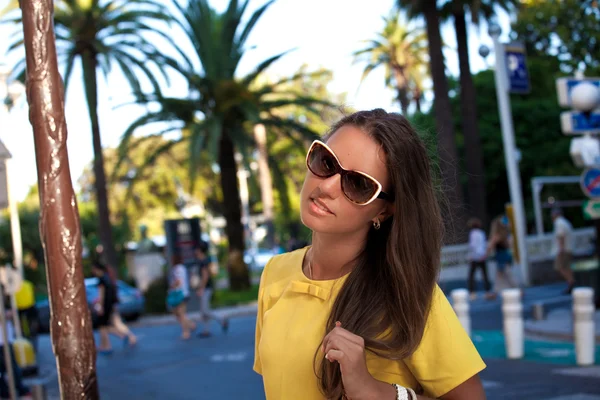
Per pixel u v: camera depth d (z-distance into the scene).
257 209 57.28
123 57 23.88
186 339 15.50
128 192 25.00
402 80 39.22
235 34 24.09
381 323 1.57
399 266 1.56
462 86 25.73
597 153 11.79
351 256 1.67
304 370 1.64
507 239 17.12
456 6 24.89
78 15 23.45
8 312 12.84
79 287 2.08
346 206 1.59
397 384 1.56
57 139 2.10
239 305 22.66
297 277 1.77
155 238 52.56
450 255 22.52
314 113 22.80
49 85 2.10
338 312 1.61
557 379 7.91
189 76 22.73
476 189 25.22
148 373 11.41
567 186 32.84
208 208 53.22
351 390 1.46
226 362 11.66
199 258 15.96
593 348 8.70
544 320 12.23
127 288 23.06
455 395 1.58
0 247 34.81
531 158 32.34
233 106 23.27
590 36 30.53
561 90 11.74
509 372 8.51
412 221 1.59
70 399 2.04
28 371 12.73
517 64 19.95
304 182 1.65
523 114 32.59
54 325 2.06
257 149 25.00
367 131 1.61
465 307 10.62
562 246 16.53
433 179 1.83
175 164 43.78
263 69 23.73
